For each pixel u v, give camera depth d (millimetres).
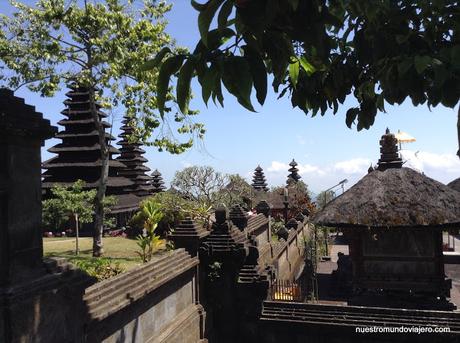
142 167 42250
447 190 11773
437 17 2879
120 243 22406
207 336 9344
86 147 28969
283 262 17172
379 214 11344
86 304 5258
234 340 9555
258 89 1687
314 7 1669
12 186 3662
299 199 36500
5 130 3527
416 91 2514
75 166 28625
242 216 13805
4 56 17172
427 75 2576
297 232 21672
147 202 23375
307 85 3223
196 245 9289
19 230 3732
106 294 5801
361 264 11852
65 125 29438
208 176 29219
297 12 1676
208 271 9602
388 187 12039
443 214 10930
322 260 20500
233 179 33219
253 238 10609
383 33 2775
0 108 3492
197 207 24359
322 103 3373
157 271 7352
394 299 11641
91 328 5316
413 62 2223
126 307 6273
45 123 4051
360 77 3426
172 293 8086
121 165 32281
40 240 4031
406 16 2807
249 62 1697
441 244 11398
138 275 6734
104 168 19609
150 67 1815
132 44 17625
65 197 19406
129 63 17281
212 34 1747
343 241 28781
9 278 3578
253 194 37156
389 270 11680
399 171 12547
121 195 32844
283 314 9398
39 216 4039
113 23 17188
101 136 19766
